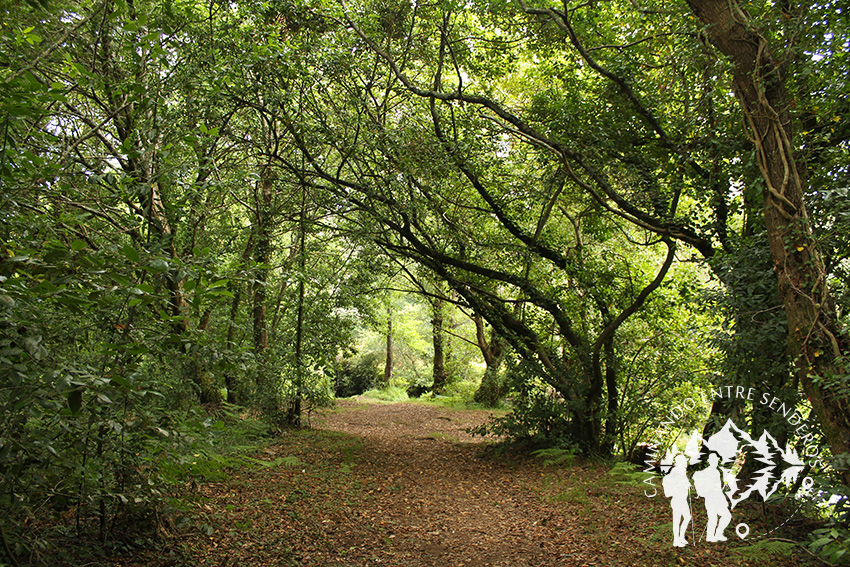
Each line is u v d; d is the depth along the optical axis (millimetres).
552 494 7660
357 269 12859
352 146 9500
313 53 8797
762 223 6406
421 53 10484
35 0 3498
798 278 4711
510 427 10852
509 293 13594
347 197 10203
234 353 3781
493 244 11125
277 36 8188
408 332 27812
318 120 9695
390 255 12227
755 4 5832
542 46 10203
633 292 10898
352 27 9398
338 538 5711
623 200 8977
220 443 8312
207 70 7098
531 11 8547
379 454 10898
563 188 11047
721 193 7859
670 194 8844
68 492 3594
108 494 3713
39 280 2994
